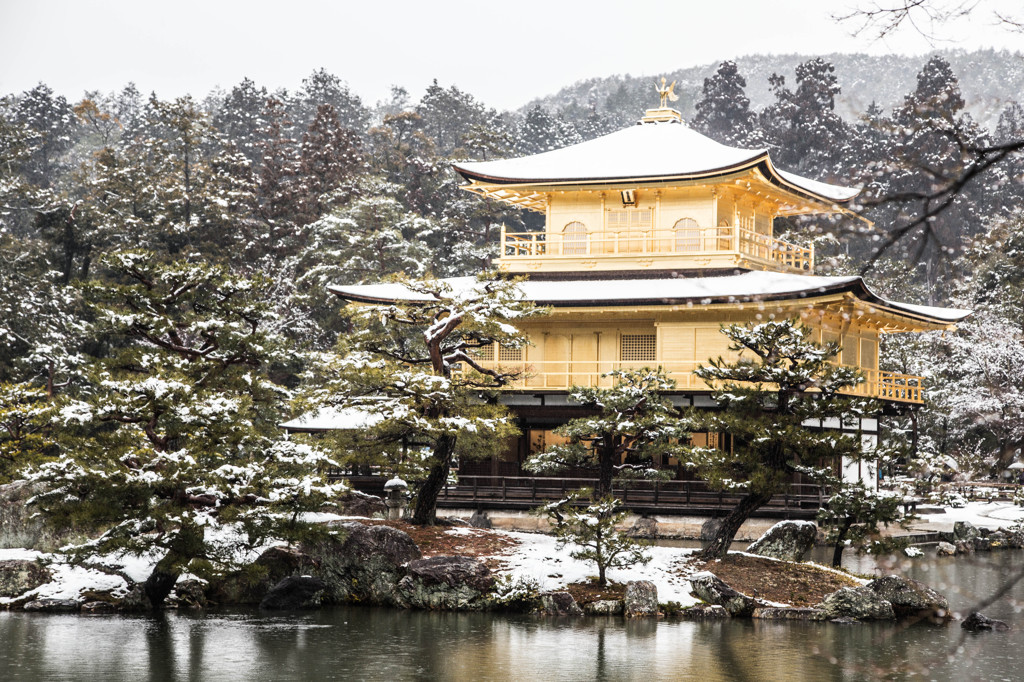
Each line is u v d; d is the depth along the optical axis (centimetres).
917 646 2969
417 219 9762
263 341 4006
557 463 4466
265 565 3672
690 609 3409
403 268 9250
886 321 5894
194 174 11019
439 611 3481
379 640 2989
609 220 6350
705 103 15512
